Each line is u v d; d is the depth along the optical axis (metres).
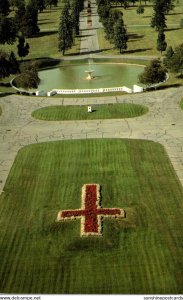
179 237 38.31
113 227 40.22
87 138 60.06
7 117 70.12
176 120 65.06
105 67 105.31
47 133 62.72
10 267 35.69
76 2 177.12
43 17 183.12
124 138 59.41
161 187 46.41
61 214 42.19
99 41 133.88
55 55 119.19
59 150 56.59
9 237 39.56
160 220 40.88
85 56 115.94
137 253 36.56
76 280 33.91
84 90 83.00
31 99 79.12
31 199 45.50
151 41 126.75
